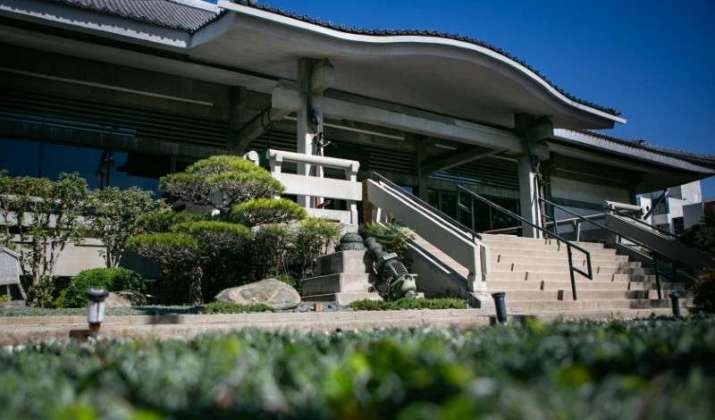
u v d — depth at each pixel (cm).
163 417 157
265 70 1455
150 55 1366
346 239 1082
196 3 1848
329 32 1245
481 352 257
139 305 943
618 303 1077
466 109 1772
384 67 1455
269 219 947
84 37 1277
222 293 885
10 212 1070
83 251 1202
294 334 363
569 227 2292
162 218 945
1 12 1109
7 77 1337
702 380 185
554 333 347
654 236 1602
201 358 247
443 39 1380
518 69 1517
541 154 1806
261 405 173
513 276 1157
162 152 1536
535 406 143
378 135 1953
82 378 205
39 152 1386
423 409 138
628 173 2630
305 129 1331
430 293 1059
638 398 155
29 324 626
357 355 198
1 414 149
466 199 2184
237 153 1603
